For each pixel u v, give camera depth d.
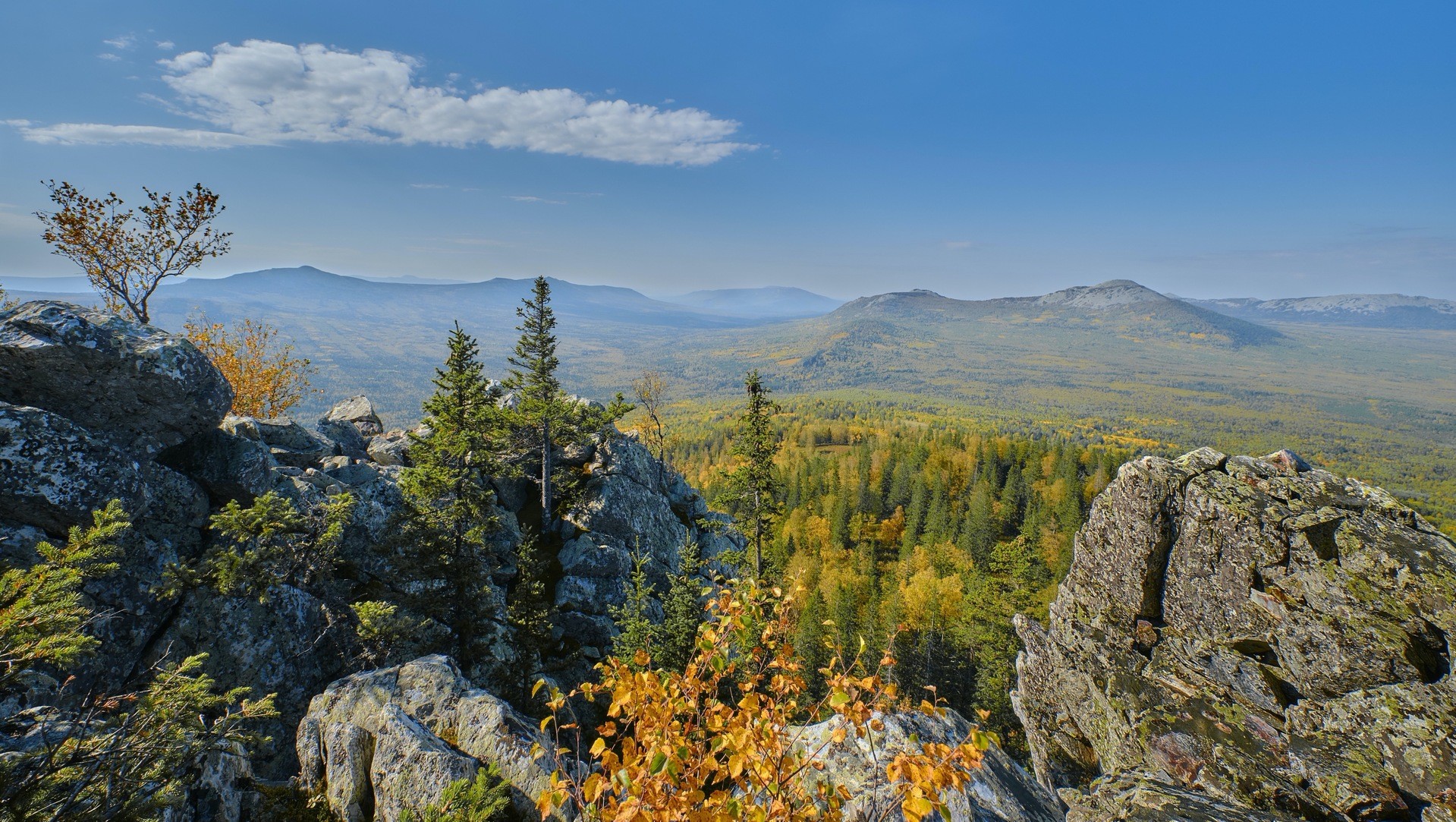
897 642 60.62
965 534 110.19
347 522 24.62
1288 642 12.05
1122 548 15.42
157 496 18.62
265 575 17.19
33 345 16.88
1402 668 10.58
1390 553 11.47
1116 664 14.60
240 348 42.97
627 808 4.61
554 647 30.62
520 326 37.38
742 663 6.12
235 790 11.05
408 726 12.38
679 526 44.91
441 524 22.12
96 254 28.91
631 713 5.39
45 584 7.23
